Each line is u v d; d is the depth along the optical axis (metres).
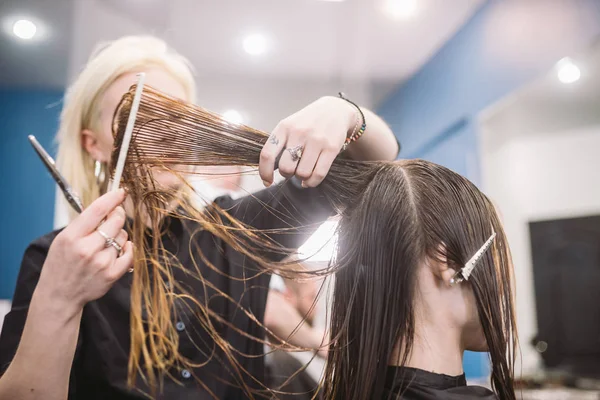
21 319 0.89
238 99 3.19
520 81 2.36
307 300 1.29
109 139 1.04
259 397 1.03
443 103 3.03
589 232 2.14
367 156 0.95
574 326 2.12
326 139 0.71
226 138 0.73
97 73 1.03
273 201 1.00
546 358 2.18
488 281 0.73
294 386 1.16
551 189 2.52
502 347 0.73
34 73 2.90
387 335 0.70
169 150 0.73
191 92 1.12
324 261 0.80
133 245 0.76
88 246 0.64
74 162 1.09
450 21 2.76
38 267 0.94
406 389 0.69
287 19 2.59
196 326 0.98
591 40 1.95
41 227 3.03
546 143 2.53
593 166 2.39
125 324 0.97
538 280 2.27
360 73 3.23
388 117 3.41
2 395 0.68
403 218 0.72
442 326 0.72
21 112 3.02
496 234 0.76
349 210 0.77
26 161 3.02
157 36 2.66
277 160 0.72
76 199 0.69
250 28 2.63
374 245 0.72
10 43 2.62
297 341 1.27
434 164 0.79
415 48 2.99
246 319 1.04
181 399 0.93
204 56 2.94
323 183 0.80
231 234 0.86
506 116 2.60
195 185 1.08
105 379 0.94
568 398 2.00
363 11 2.54
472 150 2.75
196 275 1.01
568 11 2.07
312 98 3.27
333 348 0.75
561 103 2.40
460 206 0.74
